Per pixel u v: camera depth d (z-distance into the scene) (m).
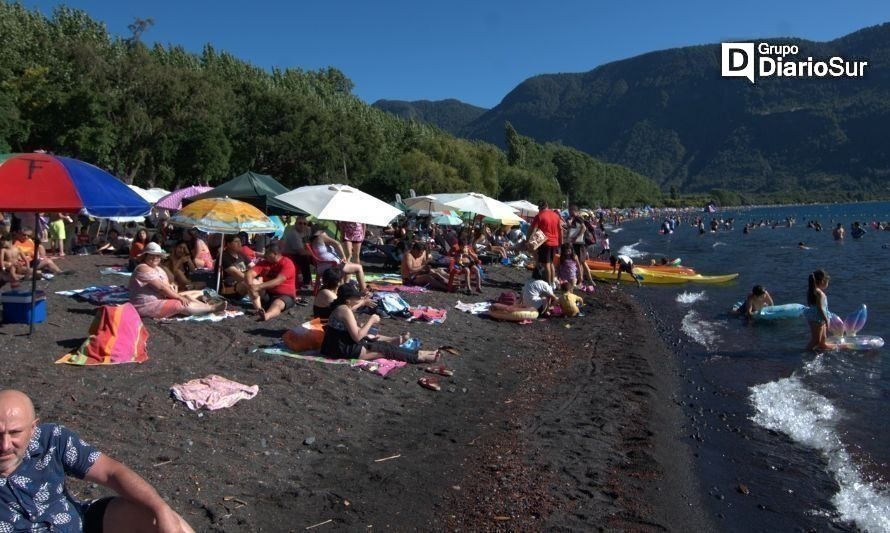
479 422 6.97
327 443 5.96
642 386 8.65
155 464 5.07
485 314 12.98
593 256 31.53
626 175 168.38
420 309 12.14
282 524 4.57
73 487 4.56
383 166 56.78
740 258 30.80
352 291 8.39
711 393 8.52
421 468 5.69
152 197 23.98
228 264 12.00
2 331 8.26
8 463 2.99
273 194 14.92
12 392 3.06
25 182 7.02
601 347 11.02
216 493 4.81
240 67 60.53
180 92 40.25
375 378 7.84
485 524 4.80
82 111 34.84
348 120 56.06
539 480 5.61
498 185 81.62
